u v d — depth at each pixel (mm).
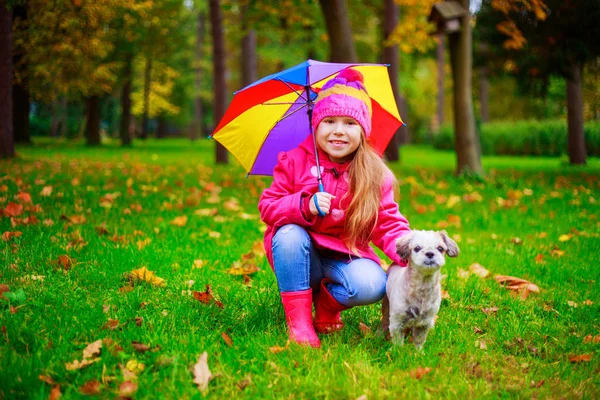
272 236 3160
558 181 10906
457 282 4309
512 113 36969
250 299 3742
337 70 3049
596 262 4953
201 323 3234
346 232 3117
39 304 3334
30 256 4254
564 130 23422
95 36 12523
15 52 12867
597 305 3814
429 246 2691
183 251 4828
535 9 10422
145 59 27750
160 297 3666
